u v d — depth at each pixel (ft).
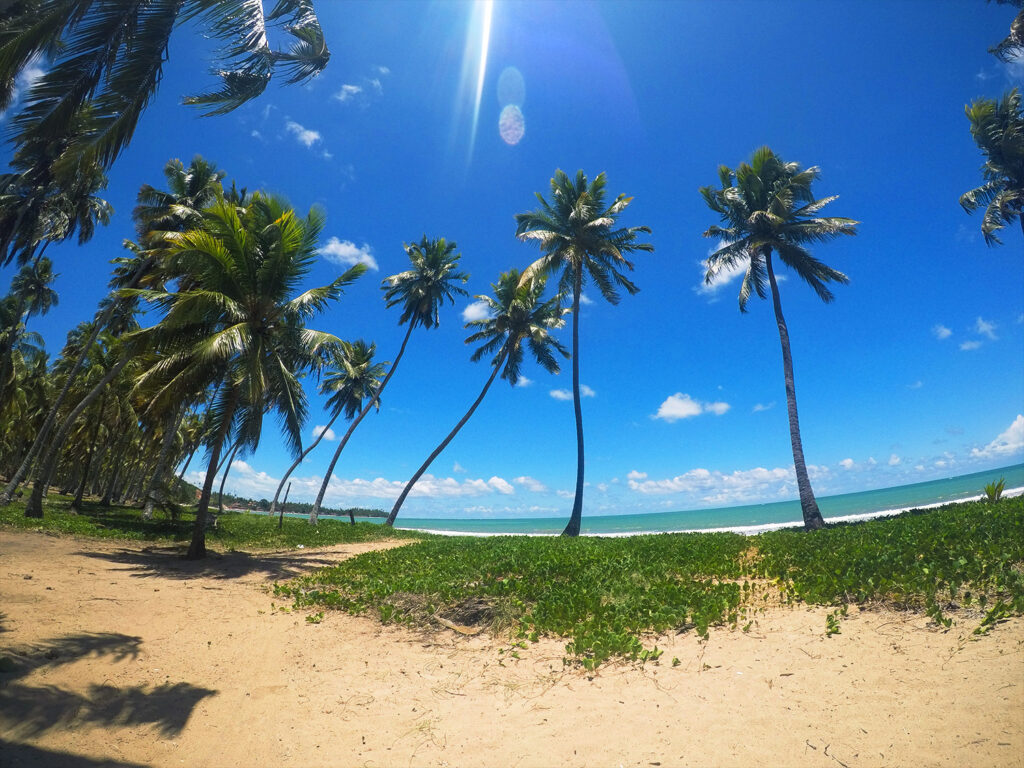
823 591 20.47
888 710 11.81
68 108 17.66
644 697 14.82
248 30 18.35
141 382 43.32
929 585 18.35
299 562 48.03
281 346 50.03
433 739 13.88
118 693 16.06
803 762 10.50
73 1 17.19
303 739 14.16
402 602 27.50
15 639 18.86
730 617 19.65
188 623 24.77
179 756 13.07
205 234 43.19
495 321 104.88
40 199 69.97
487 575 30.76
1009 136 70.03
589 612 22.61
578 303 86.84
